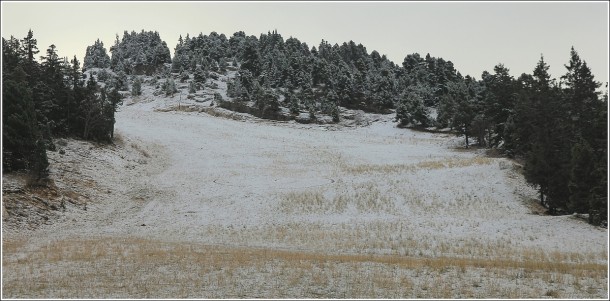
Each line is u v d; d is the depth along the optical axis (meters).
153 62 157.00
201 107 108.50
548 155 35.97
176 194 41.78
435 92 120.25
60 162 44.12
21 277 15.44
